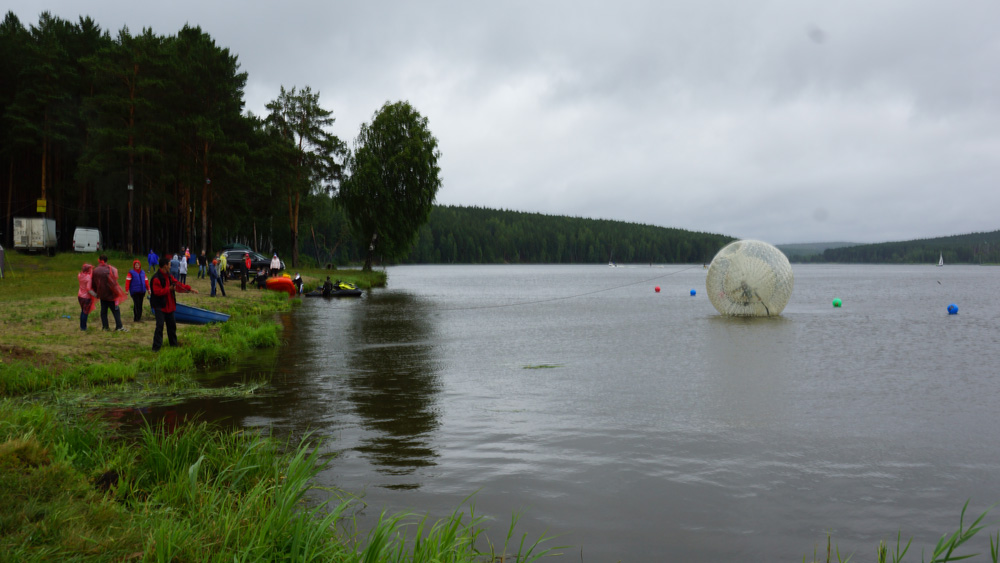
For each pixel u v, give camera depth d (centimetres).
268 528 418
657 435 838
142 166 5047
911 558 496
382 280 6025
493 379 1268
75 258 4784
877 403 1055
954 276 12550
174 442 622
